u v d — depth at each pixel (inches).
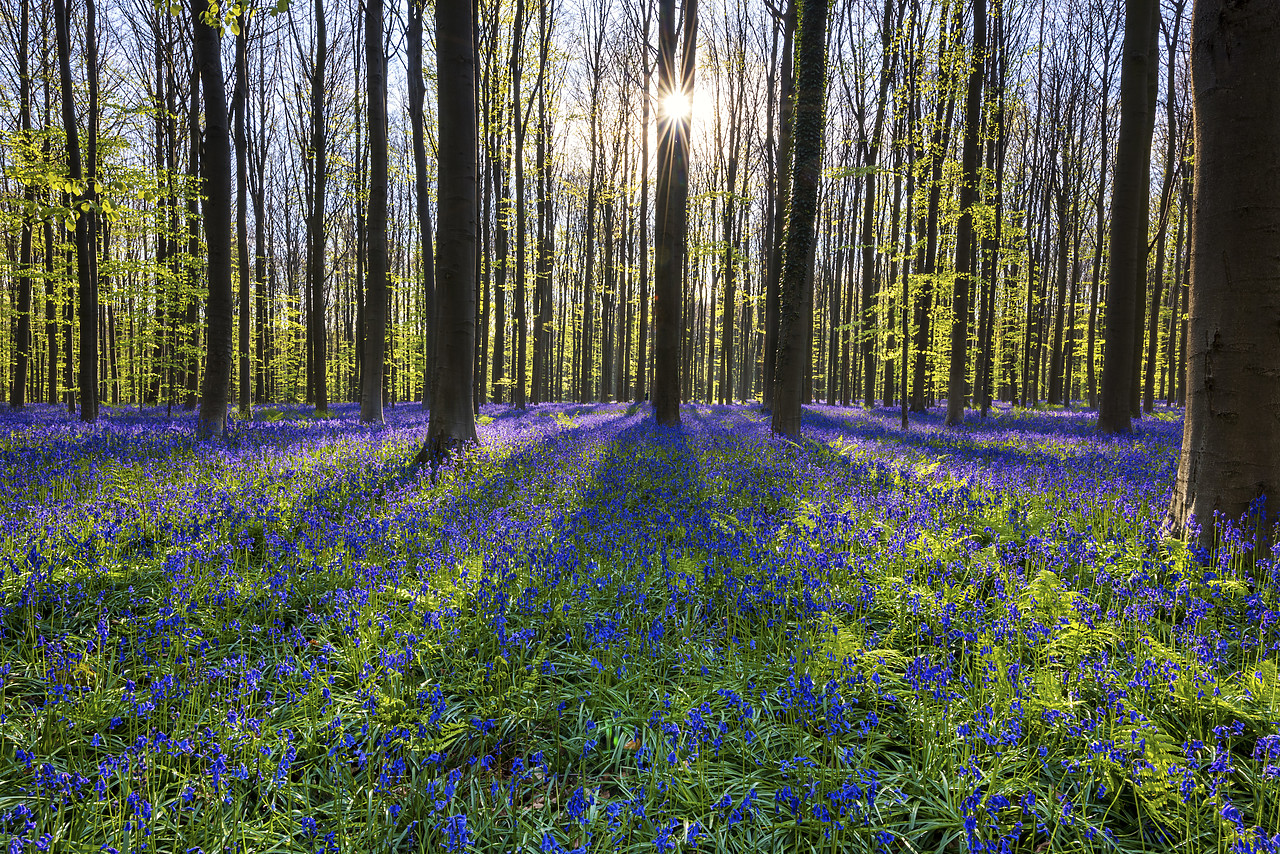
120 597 175.6
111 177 608.7
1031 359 1434.5
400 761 112.4
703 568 195.0
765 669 145.6
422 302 1310.3
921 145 793.6
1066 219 1203.9
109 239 1021.2
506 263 1082.1
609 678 144.6
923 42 819.4
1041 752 108.2
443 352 391.9
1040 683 125.6
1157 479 293.3
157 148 950.4
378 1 621.9
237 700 127.7
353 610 159.6
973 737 113.4
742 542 225.5
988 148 1050.7
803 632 155.9
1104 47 1175.6
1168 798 98.8
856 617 170.4
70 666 136.3
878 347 1022.4
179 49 935.7
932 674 125.0
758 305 1754.4
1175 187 1126.4
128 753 110.9
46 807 97.1
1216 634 137.5
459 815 91.9
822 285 1760.6
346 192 1066.7
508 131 986.1
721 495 296.2
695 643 157.4
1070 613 152.8
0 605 162.6
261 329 1242.6
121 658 143.4
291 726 124.0
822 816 94.3
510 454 397.4
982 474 312.2
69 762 114.3
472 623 164.4
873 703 134.0
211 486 285.6
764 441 486.9
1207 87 186.5
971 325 1226.6
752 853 97.1
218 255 478.3
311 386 1274.6
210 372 484.1
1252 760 110.7
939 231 973.8
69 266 791.1
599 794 113.4
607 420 738.2
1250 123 178.1
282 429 549.0
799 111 525.3
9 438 422.9
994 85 944.3
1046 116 1273.4
